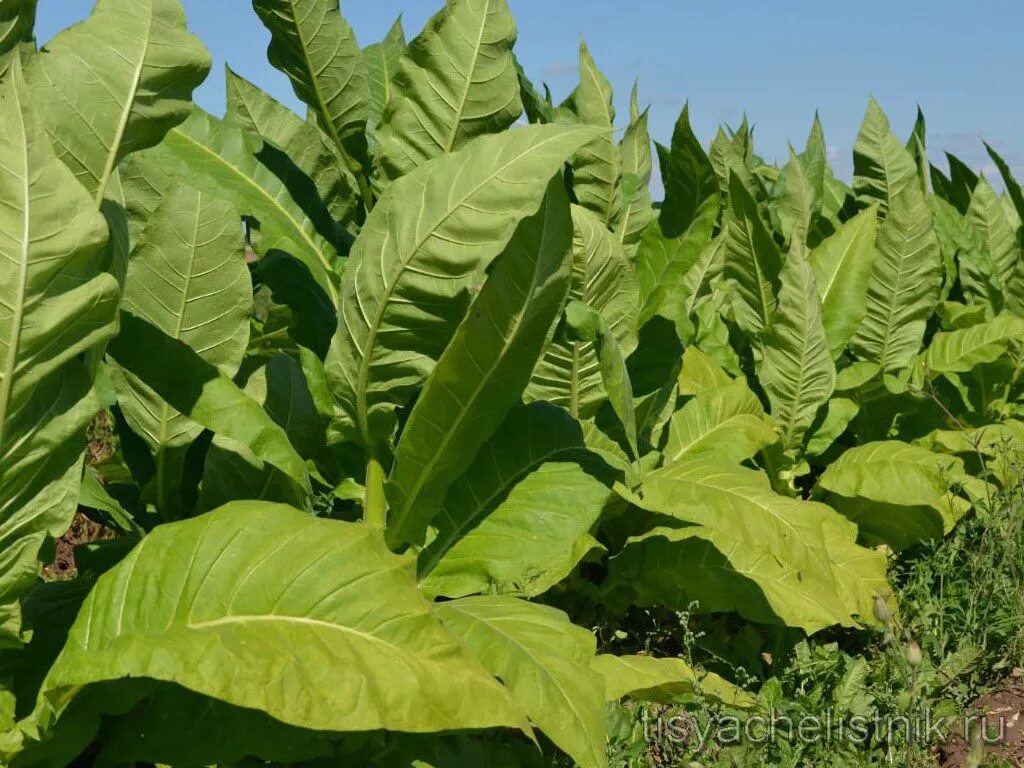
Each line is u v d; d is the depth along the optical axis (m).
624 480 3.10
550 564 3.08
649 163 3.98
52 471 2.12
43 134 1.89
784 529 3.09
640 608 3.94
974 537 4.39
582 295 3.44
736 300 4.81
